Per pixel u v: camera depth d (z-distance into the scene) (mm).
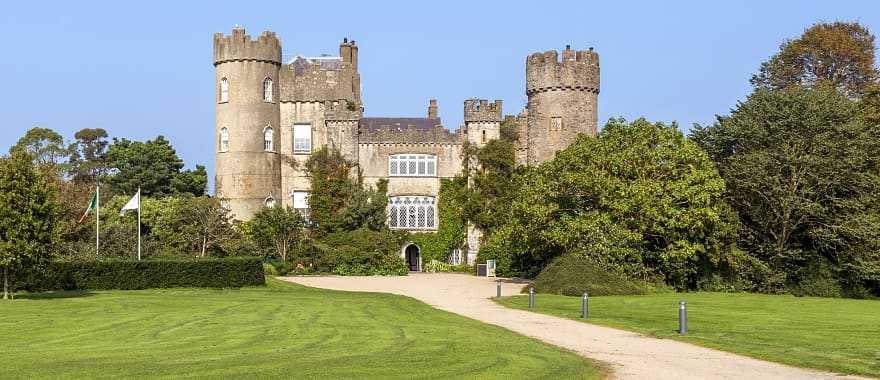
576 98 67812
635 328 27297
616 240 44906
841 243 47469
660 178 48094
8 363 18094
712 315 32031
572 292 41781
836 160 47875
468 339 22625
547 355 20000
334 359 18578
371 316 29703
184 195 79500
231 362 18125
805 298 43812
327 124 68625
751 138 50219
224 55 68062
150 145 83812
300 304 34938
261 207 67125
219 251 60125
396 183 68750
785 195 48031
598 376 17641
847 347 22562
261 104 68000
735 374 18047
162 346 21125
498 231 55219
